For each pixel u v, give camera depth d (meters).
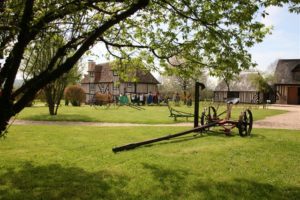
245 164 7.59
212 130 12.99
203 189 5.82
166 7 6.70
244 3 6.15
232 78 6.89
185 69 7.29
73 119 18.95
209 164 7.53
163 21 7.36
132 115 22.50
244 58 6.57
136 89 53.12
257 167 7.34
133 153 8.64
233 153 8.71
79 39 5.34
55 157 8.13
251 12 6.13
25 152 8.73
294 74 56.16
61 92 22.55
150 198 5.37
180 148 9.40
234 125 12.20
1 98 4.44
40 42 5.46
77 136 11.76
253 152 8.91
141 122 17.72
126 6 5.81
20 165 7.31
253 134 12.59
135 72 8.47
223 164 7.55
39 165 7.34
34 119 19.08
